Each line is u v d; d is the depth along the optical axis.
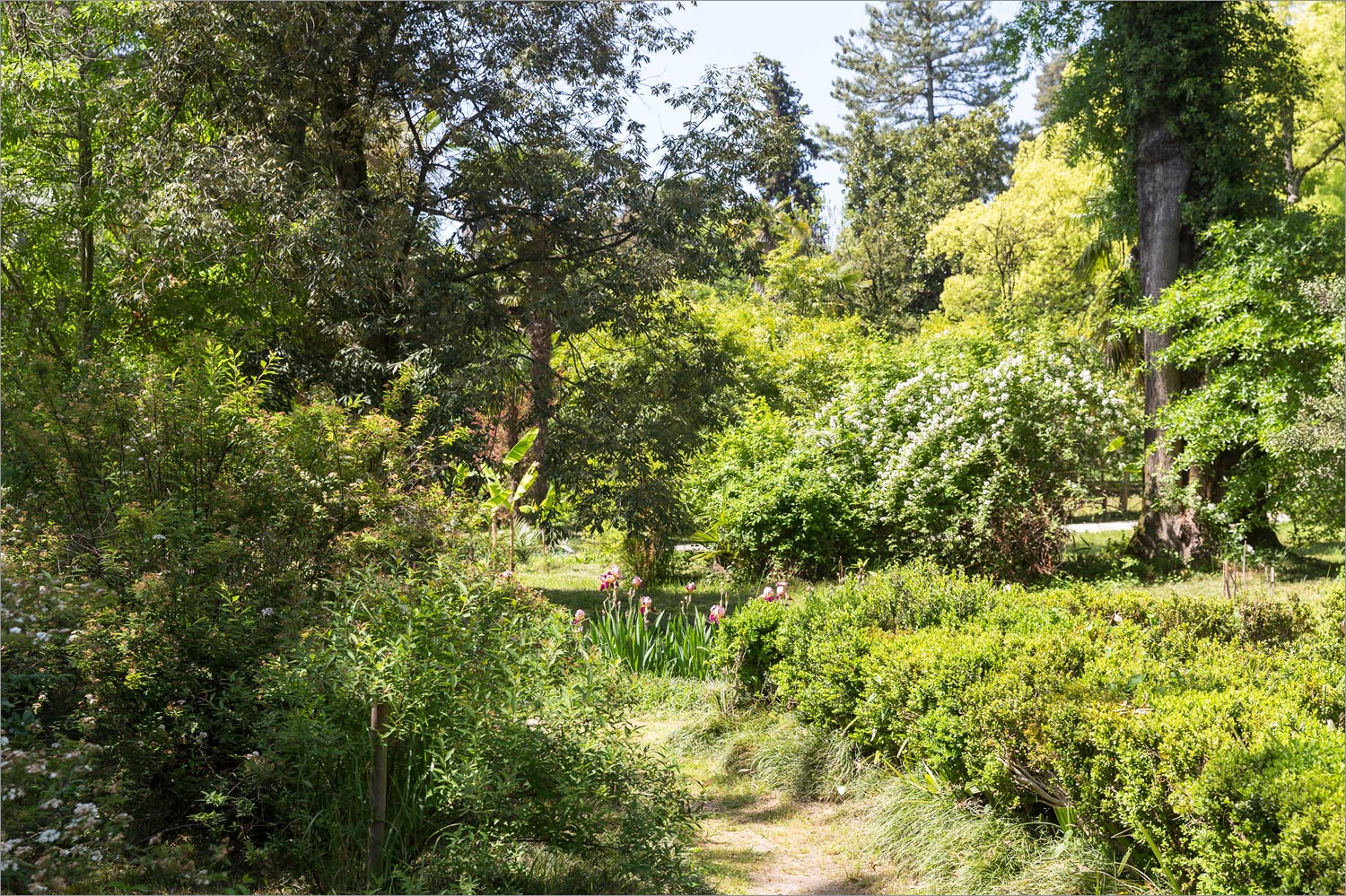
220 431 4.82
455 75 11.84
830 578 12.41
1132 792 3.47
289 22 10.83
